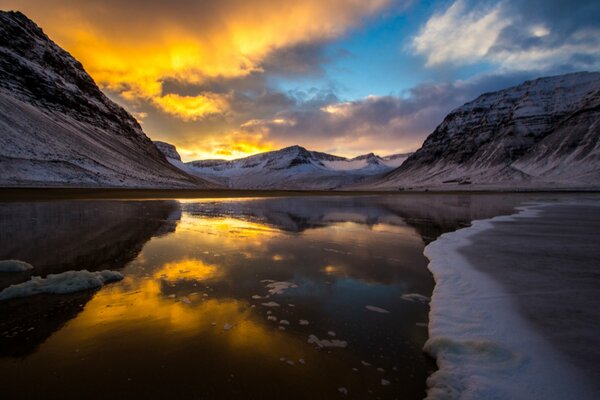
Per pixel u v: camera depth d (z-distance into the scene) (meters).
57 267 8.16
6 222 16.42
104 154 97.12
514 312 5.41
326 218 20.34
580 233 13.86
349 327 5.06
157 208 27.59
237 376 3.71
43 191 51.19
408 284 7.14
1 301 5.85
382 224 17.38
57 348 4.24
